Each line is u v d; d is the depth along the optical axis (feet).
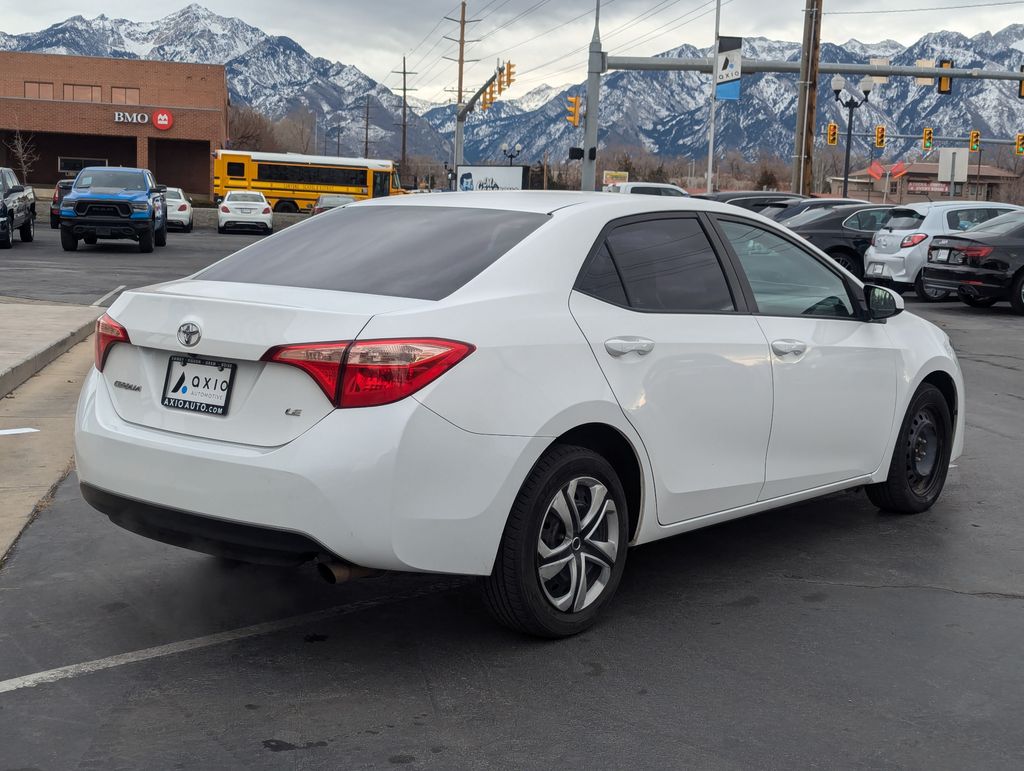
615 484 13.52
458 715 11.25
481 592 12.89
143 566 15.81
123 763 10.09
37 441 22.90
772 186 338.75
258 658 12.62
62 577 15.24
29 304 45.52
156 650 12.79
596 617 14.12
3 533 17.02
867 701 11.78
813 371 16.19
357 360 11.34
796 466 16.28
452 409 11.60
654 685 12.07
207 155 228.22
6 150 219.20
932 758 10.53
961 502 20.33
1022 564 16.72
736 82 111.45
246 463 11.50
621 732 10.94
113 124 214.69
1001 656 13.14
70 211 82.74
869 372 17.38
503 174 188.85
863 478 17.90
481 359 11.91
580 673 12.36
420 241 13.78
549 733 10.88
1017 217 57.41
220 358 12.05
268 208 134.21
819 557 16.90
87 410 13.17
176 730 10.78
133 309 12.96
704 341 14.44
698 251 15.16
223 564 16.02
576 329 12.98
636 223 14.52
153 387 12.67
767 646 13.28
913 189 353.92
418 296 12.39
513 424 12.04
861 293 17.71
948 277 57.16
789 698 11.81
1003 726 11.25
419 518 11.50
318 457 11.25
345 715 11.19
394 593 14.93
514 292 12.73
